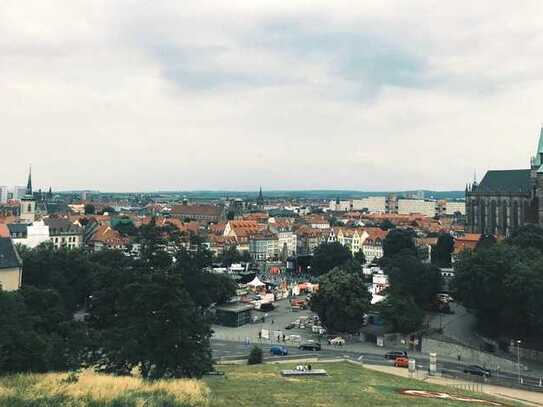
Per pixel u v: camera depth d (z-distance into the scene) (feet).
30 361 224.94
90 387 177.78
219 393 209.56
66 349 250.16
